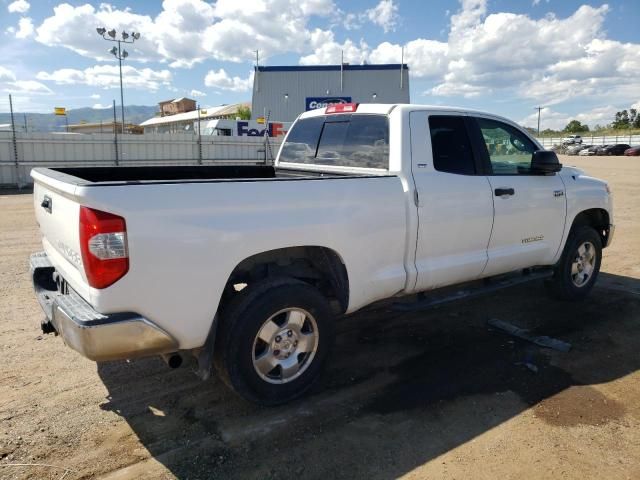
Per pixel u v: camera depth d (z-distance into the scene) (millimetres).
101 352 2736
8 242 8477
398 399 3648
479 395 3711
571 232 5566
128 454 2994
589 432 3252
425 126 4258
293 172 5148
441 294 4609
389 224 3861
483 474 2852
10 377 3848
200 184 2967
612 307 5590
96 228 2660
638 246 8602
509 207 4707
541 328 4988
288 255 3584
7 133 17719
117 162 19781
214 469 2881
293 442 3135
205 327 3061
